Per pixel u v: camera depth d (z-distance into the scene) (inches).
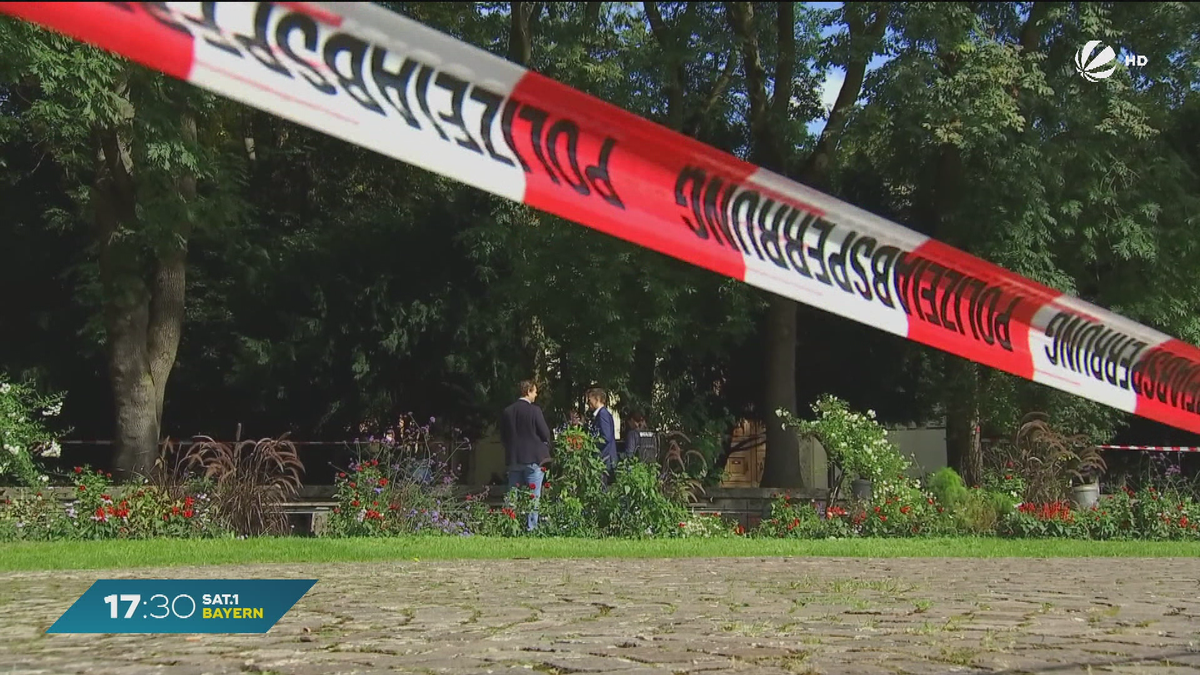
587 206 175.9
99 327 711.1
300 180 892.0
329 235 771.4
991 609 248.1
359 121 148.7
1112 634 211.2
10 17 482.3
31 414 580.7
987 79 612.4
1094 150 660.1
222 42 135.5
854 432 573.0
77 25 123.3
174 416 816.9
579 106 171.2
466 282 768.3
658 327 655.1
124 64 529.0
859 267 226.1
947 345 252.2
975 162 679.1
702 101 749.9
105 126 549.0
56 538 442.3
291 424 800.9
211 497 474.3
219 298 784.3
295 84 141.8
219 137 735.7
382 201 901.2
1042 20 661.3
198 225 605.3
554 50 689.0
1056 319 286.7
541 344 755.4
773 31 693.3
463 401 787.4
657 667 171.8
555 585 291.4
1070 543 473.4
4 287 796.6
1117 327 307.3
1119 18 687.1
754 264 201.5
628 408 716.7
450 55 155.3
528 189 166.9
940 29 621.6
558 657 180.9
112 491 460.8
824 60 655.8
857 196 840.9
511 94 165.3
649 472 499.8
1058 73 669.3
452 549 388.5
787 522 532.4
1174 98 706.8
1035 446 589.6
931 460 1100.5
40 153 756.0
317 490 592.4
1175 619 234.8
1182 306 690.2
